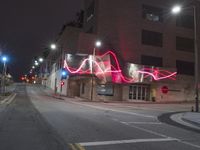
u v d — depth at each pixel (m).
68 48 55.62
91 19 52.84
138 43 51.19
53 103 29.19
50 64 85.31
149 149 8.22
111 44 48.88
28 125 11.91
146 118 18.19
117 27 49.94
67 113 18.39
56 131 10.62
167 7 55.06
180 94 53.56
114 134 10.64
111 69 45.94
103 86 46.94
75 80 53.09
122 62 48.38
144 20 52.44
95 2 50.97
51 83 78.69
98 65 46.12
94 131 11.09
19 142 8.45
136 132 11.52
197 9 58.69
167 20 54.91
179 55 55.28
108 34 49.19
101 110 23.06
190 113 23.83
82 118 15.74
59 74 63.06
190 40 57.03
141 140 9.65
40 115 16.11
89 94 46.84
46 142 8.54
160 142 9.48
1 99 30.03
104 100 46.12
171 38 54.84
